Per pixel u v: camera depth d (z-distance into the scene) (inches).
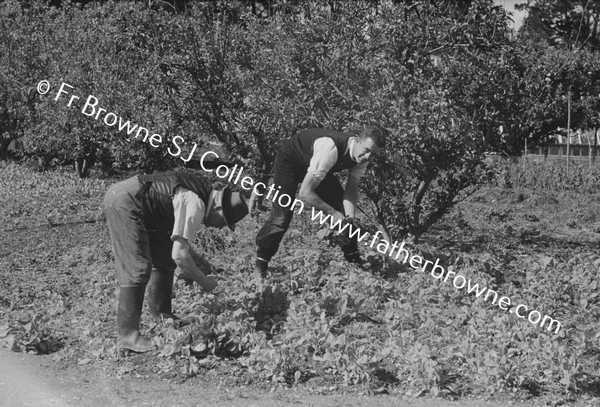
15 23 717.9
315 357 237.5
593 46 1147.9
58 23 710.5
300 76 404.2
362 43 385.4
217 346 245.6
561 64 423.8
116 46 556.4
